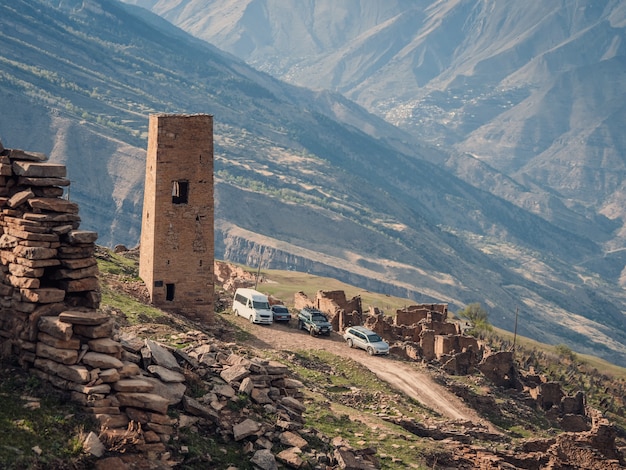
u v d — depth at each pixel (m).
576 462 41.97
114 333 29.34
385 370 63.41
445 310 105.00
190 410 28.22
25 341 25.83
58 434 23.17
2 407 23.75
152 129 60.38
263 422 30.17
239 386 32.19
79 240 26.61
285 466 27.66
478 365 83.69
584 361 182.50
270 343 61.88
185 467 24.77
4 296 26.50
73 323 25.64
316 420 36.94
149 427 24.91
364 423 39.50
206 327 59.16
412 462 34.88
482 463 37.34
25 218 26.36
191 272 60.44
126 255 82.19
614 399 118.62
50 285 26.81
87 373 24.67
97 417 24.14
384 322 84.38
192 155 59.81
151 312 52.53
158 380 28.05
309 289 170.62
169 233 59.59
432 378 64.19
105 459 22.84
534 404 78.88
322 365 58.34
